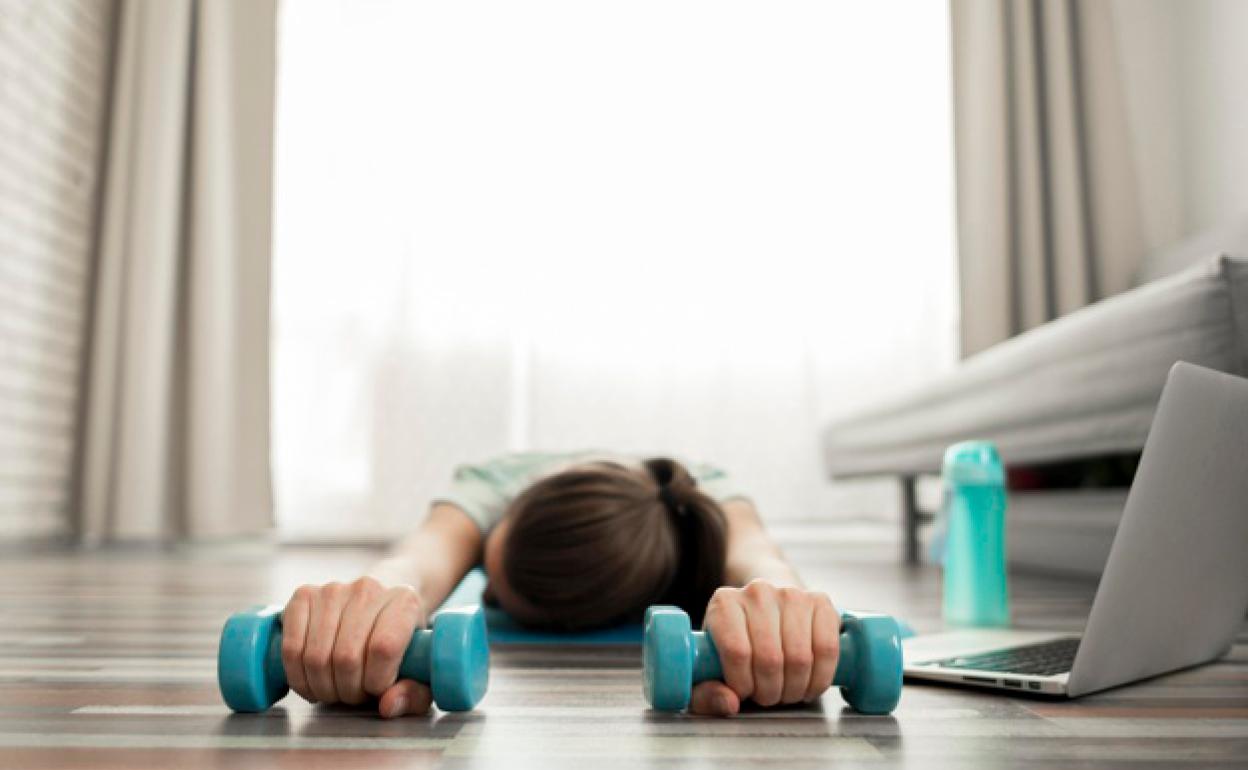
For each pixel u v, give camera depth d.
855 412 2.45
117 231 2.78
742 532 1.13
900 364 2.96
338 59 3.06
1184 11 2.87
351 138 3.04
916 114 3.03
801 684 0.65
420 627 0.71
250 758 0.55
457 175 3.00
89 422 2.72
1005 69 2.82
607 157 3.00
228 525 2.77
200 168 2.80
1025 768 0.54
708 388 2.96
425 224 2.98
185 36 2.84
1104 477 2.00
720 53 3.03
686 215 2.99
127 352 2.71
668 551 0.96
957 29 2.82
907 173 3.01
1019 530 2.13
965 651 0.91
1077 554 1.86
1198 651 0.87
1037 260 2.76
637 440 2.93
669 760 0.55
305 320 3.02
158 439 2.71
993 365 1.65
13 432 2.51
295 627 0.65
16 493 2.53
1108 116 2.79
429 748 0.58
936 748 0.58
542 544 0.93
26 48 2.54
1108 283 2.75
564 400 2.94
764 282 2.97
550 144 3.01
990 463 1.21
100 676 0.82
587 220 2.98
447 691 0.64
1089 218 2.82
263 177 2.89
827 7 3.05
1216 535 0.82
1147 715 0.67
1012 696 0.74
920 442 2.00
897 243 2.99
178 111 2.81
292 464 3.00
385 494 2.88
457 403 2.93
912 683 0.80
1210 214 2.75
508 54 3.04
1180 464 0.75
